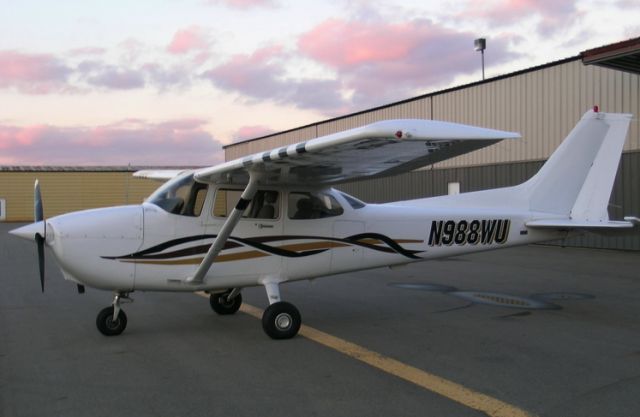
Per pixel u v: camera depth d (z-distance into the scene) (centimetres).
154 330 554
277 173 502
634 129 1239
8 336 531
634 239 1268
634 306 667
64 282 905
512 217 655
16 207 3275
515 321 586
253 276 544
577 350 469
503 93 1540
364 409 338
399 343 497
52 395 367
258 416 329
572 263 1094
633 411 332
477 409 337
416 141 393
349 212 585
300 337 522
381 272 990
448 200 649
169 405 347
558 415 327
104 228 498
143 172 810
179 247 521
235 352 470
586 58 1077
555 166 679
